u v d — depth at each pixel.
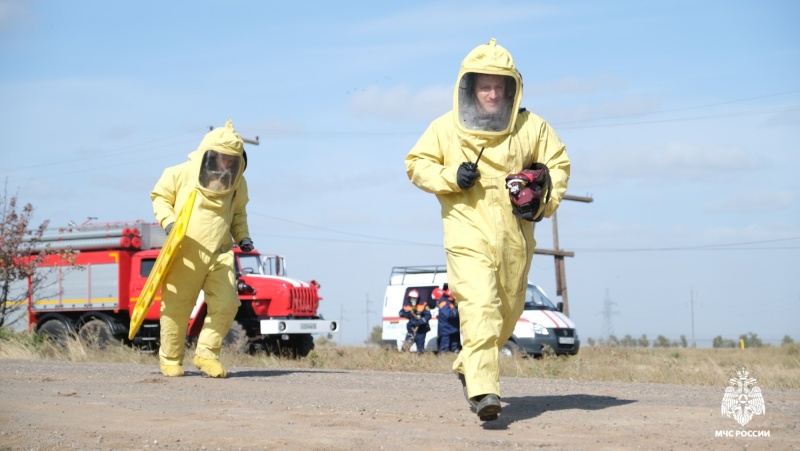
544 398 12.02
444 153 9.69
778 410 10.52
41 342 26.73
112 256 31.80
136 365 19.45
